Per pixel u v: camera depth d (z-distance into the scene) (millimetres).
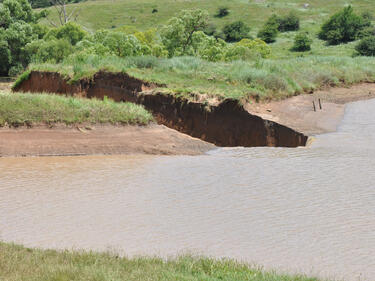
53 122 23391
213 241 11695
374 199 15133
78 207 14203
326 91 43875
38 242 11445
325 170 19109
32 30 85312
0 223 12805
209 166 19828
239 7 145000
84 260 9680
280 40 119312
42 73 42969
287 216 13547
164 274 8945
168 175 18188
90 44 54719
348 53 102688
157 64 40750
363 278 9641
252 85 36031
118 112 25141
